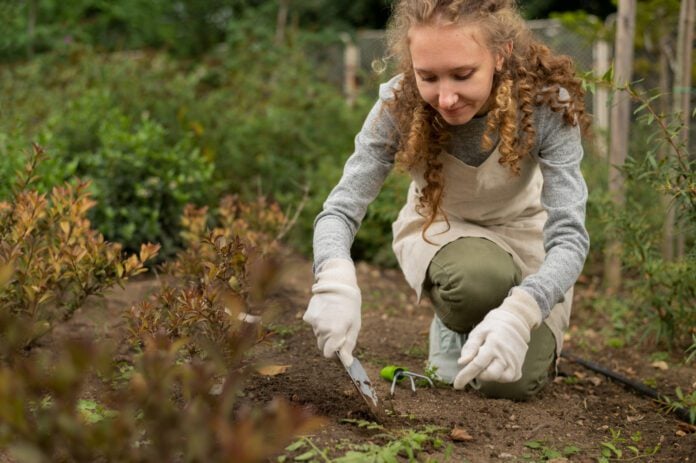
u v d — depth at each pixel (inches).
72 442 63.4
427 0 88.5
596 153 210.1
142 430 82.0
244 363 111.3
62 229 115.1
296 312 152.0
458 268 107.9
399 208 196.7
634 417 110.7
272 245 154.5
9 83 273.7
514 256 114.0
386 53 109.0
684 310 143.0
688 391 125.6
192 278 135.6
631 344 154.1
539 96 99.0
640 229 149.5
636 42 255.8
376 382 112.5
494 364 86.6
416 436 88.2
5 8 392.2
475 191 109.0
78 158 193.6
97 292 120.0
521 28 97.7
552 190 99.2
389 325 155.3
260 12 426.6
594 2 444.5
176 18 498.6
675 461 93.7
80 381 62.7
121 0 467.2
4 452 78.8
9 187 168.7
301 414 62.7
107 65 269.1
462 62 88.6
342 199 103.7
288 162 243.9
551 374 120.1
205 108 249.8
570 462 91.7
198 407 70.5
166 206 196.4
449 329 115.3
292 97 270.7
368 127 106.3
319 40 348.8
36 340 118.6
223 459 61.2
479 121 101.5
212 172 219.0
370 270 210.7
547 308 91.7
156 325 99.3
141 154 194.7
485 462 88.7
